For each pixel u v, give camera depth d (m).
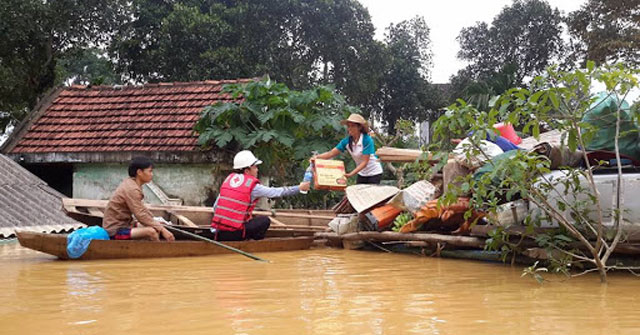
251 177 7.71
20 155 13.89
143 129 14.06
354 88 27.78
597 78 4.76
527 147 6.85
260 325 3.17
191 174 13.35
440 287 4.59
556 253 5.39
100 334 2.99
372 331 3.04
